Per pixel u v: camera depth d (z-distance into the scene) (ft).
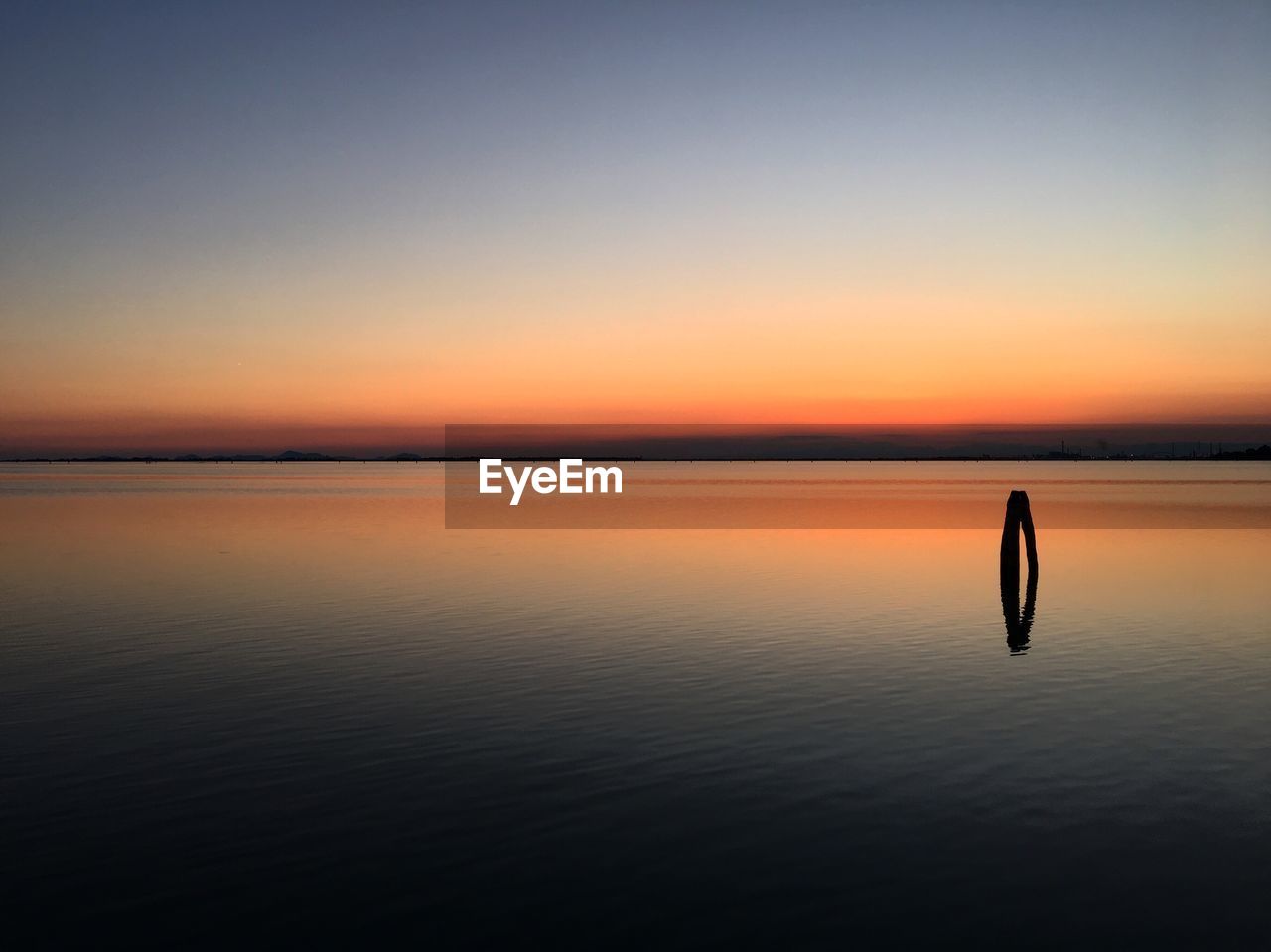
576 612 90.22
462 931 32.04
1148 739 51.03
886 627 82.38
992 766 46.78
